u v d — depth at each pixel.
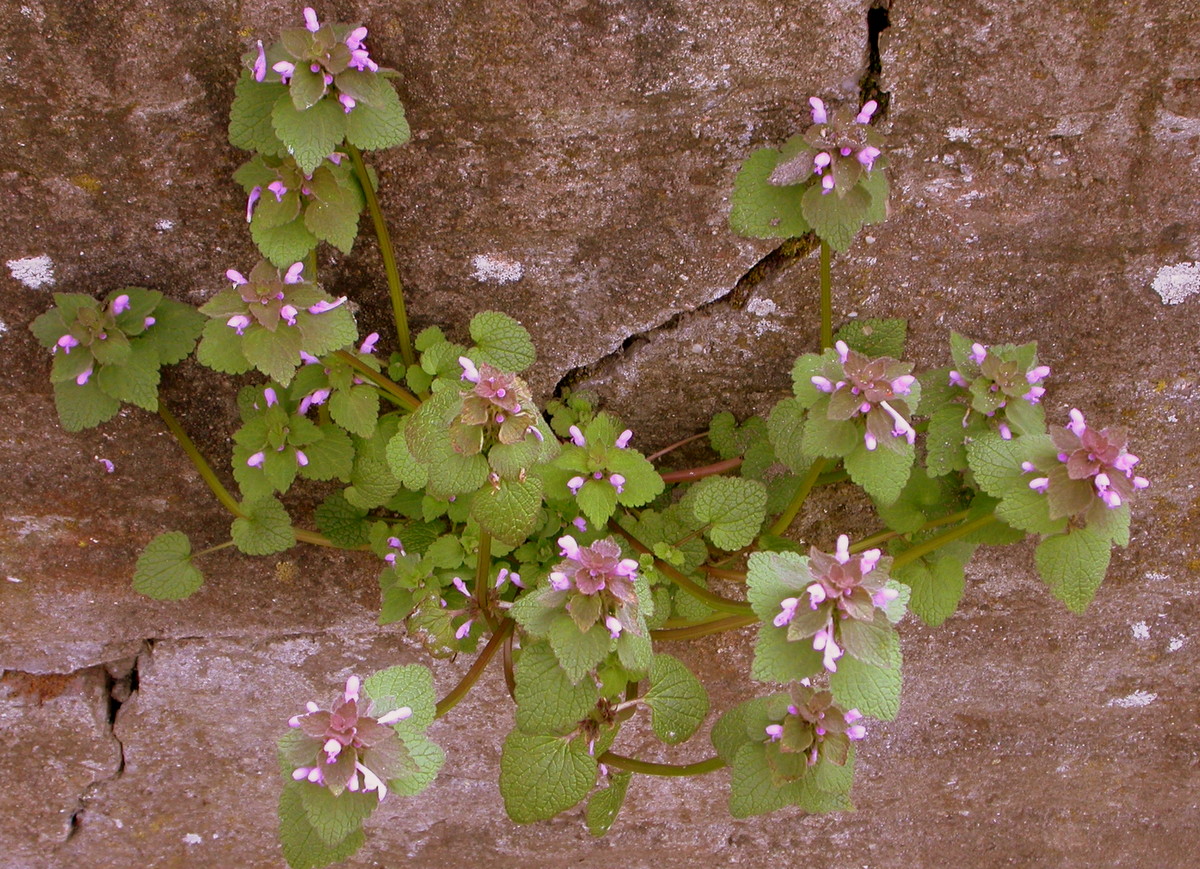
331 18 0.47
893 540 0.52
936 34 0.48
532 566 0.52
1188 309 0.52
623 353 0.54
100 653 0.59
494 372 0.43
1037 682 0.61
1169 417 0.54
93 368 0.50
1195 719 0.62
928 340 0.53
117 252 0.50
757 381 0.54
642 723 0.62
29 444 0.54
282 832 0.47
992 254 0.51
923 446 0.54
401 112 0.46
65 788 0.62
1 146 0.48
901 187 0.50
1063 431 0.45
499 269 0.52
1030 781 0.64
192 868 0.65
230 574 0.57
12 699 0.60
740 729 0.50
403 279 0.52
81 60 0.47
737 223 0.47
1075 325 0.53
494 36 0.47
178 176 0.49
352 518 0.54
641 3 0.47
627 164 0.50
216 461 0.55
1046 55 0.48
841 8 0.47
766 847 0.66
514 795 0.48
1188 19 0.47
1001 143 0.50
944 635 0.60
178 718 0.61
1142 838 0.65
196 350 0.52
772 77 0.48
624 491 0.49
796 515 0.56
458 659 0.60
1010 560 0.58
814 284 0.52
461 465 0.44
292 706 0.61
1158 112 0.49
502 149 0.49
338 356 0.50
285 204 0.47
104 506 0.55
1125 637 0.60
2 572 0.56
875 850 0.66
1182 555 0.58
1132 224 0.51
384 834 0.64
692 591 0.51
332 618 0.59
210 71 0.48
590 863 0.66
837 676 0.44
